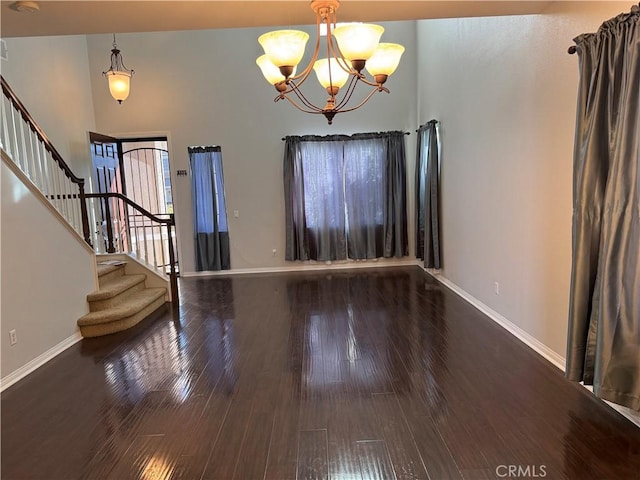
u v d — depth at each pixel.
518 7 2.89
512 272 3.72
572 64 2.73
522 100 3.40
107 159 6.32
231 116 6.68
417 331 3.86
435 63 5.66
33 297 3.38
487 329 3.85
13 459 2.19
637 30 1.96
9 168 3.17
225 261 6.88
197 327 4.23
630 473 1.93
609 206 2.11
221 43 6.57
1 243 3.06
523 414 2.43
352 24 2.39
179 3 2.48
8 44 4.70
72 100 6.01
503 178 3.81
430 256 5.86
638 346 2.05
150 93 6.61
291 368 3.17
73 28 2.79
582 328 2.33
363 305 4.77
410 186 6.90
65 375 3.19
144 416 2.56
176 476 2.02
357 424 2.39
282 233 6.91
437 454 2.11
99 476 2.04
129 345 3.78
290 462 2.09
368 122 6.75
